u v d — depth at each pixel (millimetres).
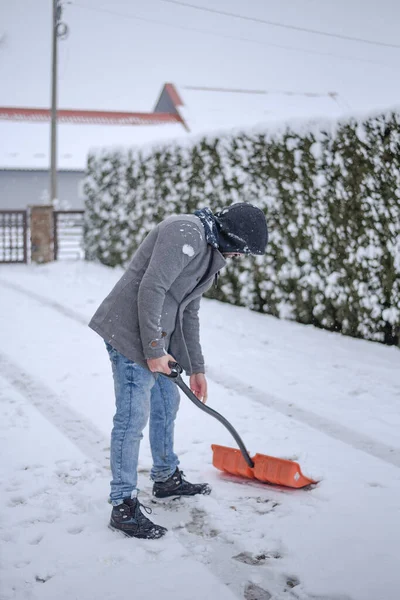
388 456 4289
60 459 4160
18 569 2971
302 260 8125
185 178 10680
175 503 3654
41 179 32094
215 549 3172
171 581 2891
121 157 12719
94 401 5324
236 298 9484
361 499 3637
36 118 34875
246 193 9070
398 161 6781
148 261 3344
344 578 2906
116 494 3295
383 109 6945
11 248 14625
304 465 4070
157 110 38750
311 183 7953
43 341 7281
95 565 3006
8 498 3645
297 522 3398
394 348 7031
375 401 5379
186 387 3348
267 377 6020
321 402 5340
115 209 12961
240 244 3326
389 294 7094
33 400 5336
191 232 3230
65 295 10172
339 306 7688
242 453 3752
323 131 7750
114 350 3381
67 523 3385
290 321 8438
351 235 7453
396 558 3059
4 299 9836
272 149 8516
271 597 2793
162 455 3672
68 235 14719
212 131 9836
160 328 3227
